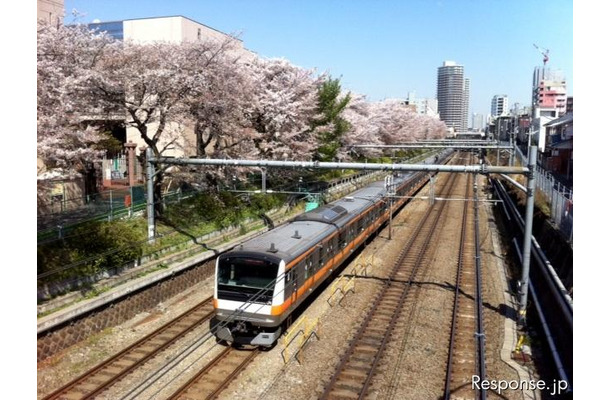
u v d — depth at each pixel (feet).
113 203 68.13
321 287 60.44
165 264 58.80
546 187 85.76
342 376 39.17
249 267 44.45
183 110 65.82
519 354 43.62
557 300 48.21
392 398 36.35
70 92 48.16
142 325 48.98
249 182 93.97
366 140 143.13
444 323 50.37
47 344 41.50
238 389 37.52
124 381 38.29
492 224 103.86
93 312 46.24
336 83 105.19
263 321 43.45
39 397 35.76
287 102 89.76
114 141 80.94
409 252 78.79
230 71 69.15
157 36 103.71
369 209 80.48
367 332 47.52
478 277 64.69
